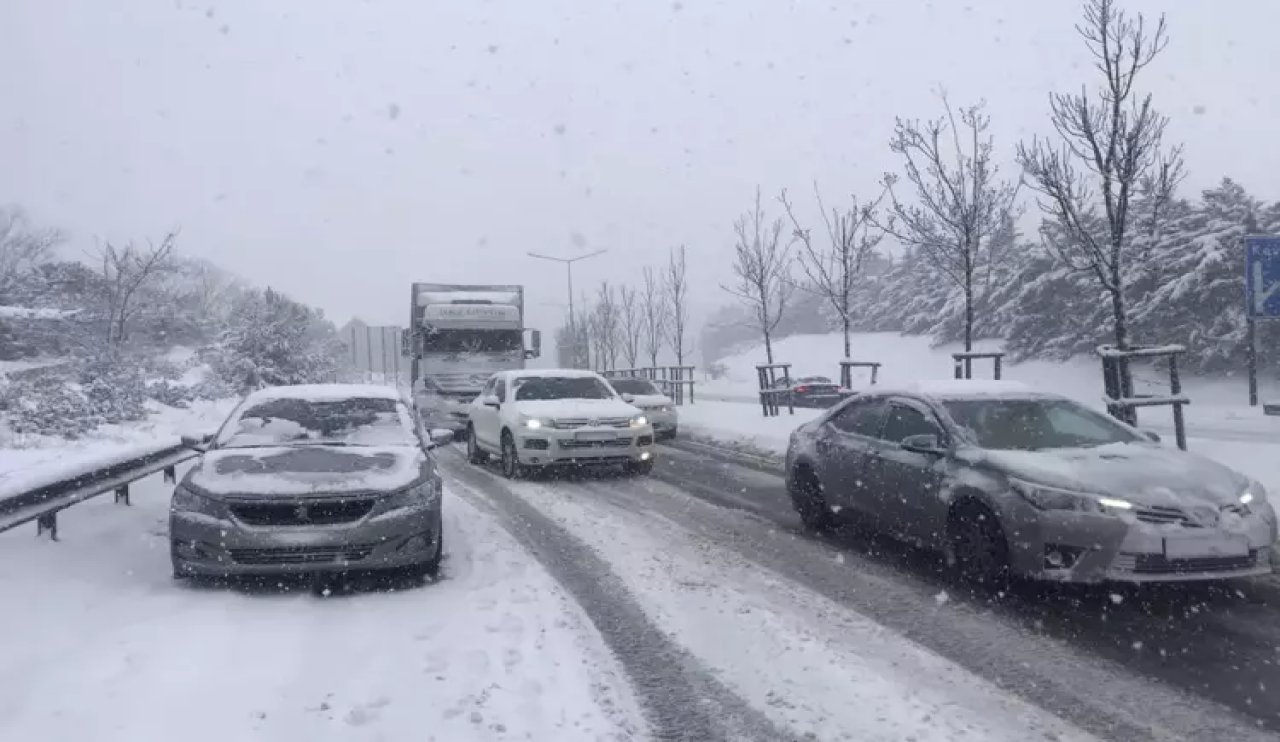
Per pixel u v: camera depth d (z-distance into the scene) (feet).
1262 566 20.17
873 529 26.94
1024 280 148.15
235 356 102.12
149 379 91.66
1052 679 16.17
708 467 47.19
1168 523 19.58
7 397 54.03
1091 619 19.67
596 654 17.63
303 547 21.58
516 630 19.07
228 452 24.97
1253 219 115.44
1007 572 21.42
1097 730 14.02
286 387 29.81
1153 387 118.52
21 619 18.52
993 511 21.52
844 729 14.12
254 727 13.99
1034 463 21.45
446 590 22.34
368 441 26.73
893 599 21.36
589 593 22.11
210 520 21.66
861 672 16.56
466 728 14.14
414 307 76.59
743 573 23.99
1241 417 77.71
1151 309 118.01
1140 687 15.78
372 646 17.93
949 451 23.75
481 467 49.26
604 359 150.20
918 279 200.13
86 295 114.83
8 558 22.49
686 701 15.30
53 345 108.99
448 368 71.46
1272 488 30.58
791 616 20.06
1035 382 132.98
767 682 16.15
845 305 63.77
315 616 19.97
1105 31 38.29
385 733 13.91
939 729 14.07
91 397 63.52
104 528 27.63
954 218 51.72
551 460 42.04
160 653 17.07
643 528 30.37
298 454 24.58
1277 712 14.69
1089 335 133.28
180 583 22.58
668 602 21.25
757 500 36.11
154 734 13.58
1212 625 19.17
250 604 20.79
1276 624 19.20
